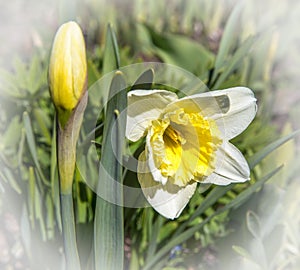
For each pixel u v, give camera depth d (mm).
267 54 730
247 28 771
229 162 464
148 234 562
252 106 456
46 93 649
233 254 589
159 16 956
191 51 782
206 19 963
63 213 446
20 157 560
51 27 873
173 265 599
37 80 628
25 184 556
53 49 401
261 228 560
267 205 570
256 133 686
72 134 422
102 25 853
